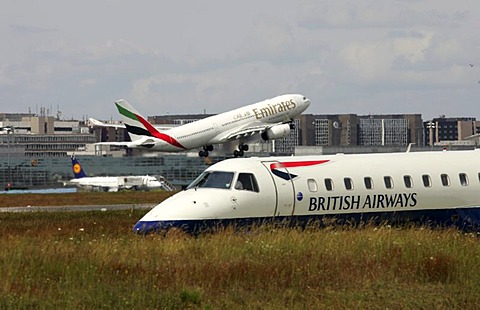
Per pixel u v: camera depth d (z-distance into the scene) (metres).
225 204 94.56
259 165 99.25
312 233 89.06
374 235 85.56
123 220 130.62
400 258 71.69
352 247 77.56
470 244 81.69
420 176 106.06
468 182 107.88
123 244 80.94
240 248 75.81
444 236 87.56
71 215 149.12
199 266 66.88
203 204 93.94
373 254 73.75
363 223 103.19
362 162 105.00
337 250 75.75
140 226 92.75
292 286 61.75
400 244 78.62
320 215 100.69
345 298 58.88
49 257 70.06
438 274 66.44
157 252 74.75
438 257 70.12
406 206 105.00
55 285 60.44
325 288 61.75
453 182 107.25
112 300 55.81
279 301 57.56
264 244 77.31
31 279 61.84
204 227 93.44
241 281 62.56
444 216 107.25
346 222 102.31
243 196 95.75
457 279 65.44
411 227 99.12
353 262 69.94
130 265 67.62
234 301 57.72
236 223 95.38
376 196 103.25
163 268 66.50
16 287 59.53
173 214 92.81
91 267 65.44
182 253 74.62
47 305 54.53
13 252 72.94
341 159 104.81
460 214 107.88
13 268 65.50
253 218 96.56
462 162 109.44
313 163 102.25
